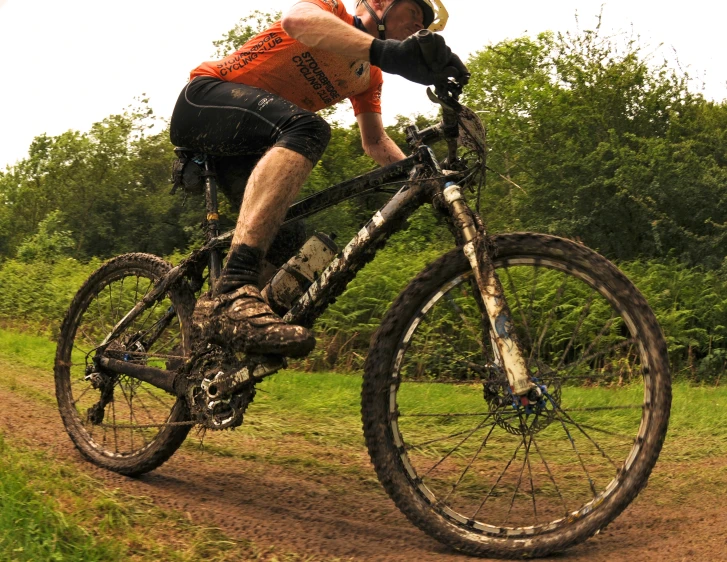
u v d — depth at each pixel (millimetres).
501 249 2314
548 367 2355
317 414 4508
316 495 2926
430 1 2584
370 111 2959
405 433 3910
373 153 3023
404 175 2531
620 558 2150
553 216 11094
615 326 4672
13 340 7746
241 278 2475
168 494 2777
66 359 3357
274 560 2125
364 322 7809
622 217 10570
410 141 2512
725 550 2135
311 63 2637
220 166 2826
